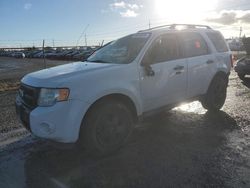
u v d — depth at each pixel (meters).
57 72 4.23
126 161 3.94
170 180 3.38
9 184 3.43
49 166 3.88
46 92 3.79
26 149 4.49
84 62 5.01
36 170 3.77
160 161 3.89
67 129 3.75
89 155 4.19
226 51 6.61
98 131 4.04
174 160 3.91
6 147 4.59
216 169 3.61
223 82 6.41
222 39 6.65
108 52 5.16
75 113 3.77
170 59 5.08
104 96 4.10
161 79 4.85
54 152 4.34
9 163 4.01
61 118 3.72
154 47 4.84
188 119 5.80
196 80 5.62
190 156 4.02
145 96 4.65
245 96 8.02
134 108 4.55
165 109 5.11
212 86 6.12
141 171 3.63
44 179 3.52
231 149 4.22
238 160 3.85
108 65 4.40
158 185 3.28
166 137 4.80
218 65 6.16
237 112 6.25
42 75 4.16
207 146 4.36
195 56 5.62
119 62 4.61
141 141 4.65
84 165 3.87
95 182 3.40
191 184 3.27
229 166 3.68
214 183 3.28
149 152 4.21
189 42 5.59
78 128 3.82
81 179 3.49
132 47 4.88
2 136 5.08
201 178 3.40
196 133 4.95
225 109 6.54
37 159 4.12
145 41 4.81
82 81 3.90
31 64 30.81
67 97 3.75
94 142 3.99
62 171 3.72
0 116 6.36
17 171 3.76
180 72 5.20
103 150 4.09
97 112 3.99
